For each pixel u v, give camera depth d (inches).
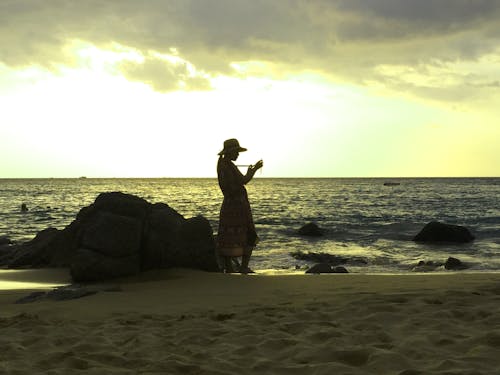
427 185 5910.4
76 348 184.1
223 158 393.7
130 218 392.8
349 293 266.5
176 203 2203.5
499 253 711.7
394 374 148.6
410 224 1181.7
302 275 352.8
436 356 161.6
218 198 2758.4
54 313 243.3
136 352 178.9
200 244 393.1
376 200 2448.3
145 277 366.6
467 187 4953.3
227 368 159.9
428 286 279.1
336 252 730.8
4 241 812.6
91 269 360.8
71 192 4060.0
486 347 165.3
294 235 991.0
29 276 407.8
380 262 626.5
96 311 246.2
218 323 213.8
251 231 401.1
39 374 156.1
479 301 231.6
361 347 171.2
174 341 192.4
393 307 223.5
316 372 153.5
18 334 203.0
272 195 3176.7
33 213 1711.4
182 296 281.3
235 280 334.0
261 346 180.4
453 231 864.9
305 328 200.7
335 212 1636.3
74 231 465.7
